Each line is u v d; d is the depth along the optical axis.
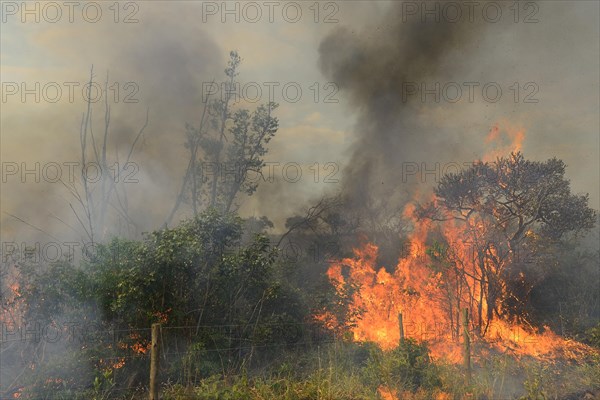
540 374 10.03
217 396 7.82
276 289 10.95
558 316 14.91
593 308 15.90
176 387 8.27
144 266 9.85
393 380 9.06
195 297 10.42
